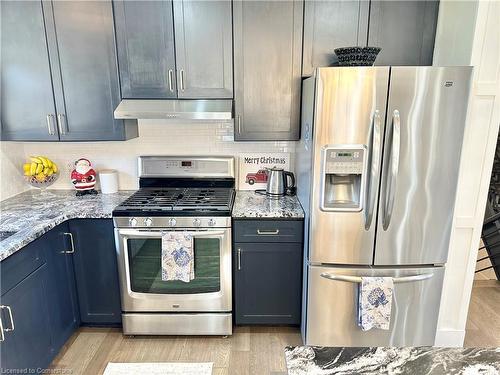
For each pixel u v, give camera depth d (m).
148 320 2.39
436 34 2.28
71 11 2.24
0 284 1.63
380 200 1.99
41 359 1.98
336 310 2.19
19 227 1.96
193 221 2.20
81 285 2.38
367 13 2.25
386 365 1.05
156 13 2.26
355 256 2.08
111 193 2.73
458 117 1.88
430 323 2.20
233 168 2.77
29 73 2.32
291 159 2.79
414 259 2.08
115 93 2.37
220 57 2.33
